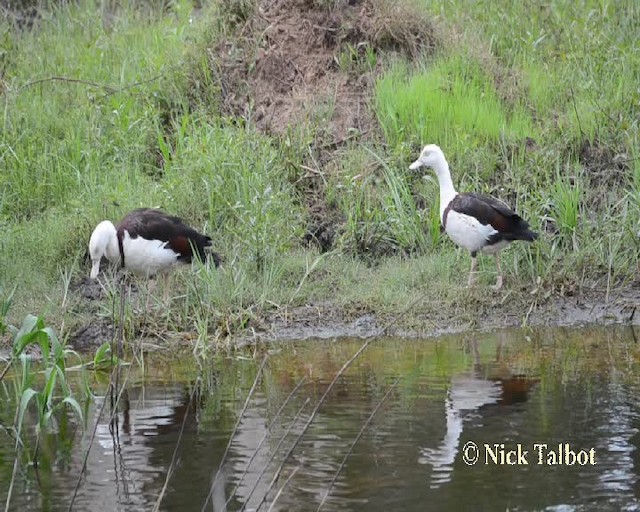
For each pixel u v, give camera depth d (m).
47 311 14.05
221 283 14.36
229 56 18.38
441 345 13.41
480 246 14.33
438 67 18.14
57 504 8.89
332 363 12.70
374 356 12.95
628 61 18.39
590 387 11.58
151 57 18.95
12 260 15.19
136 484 9.27
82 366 12.58
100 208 15.72
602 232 15.44
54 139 17.41
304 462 9.65
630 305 14.55
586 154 16.88
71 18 21.09
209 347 13.48
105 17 21.47
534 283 14.79
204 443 10.16
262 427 10.53
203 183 15.98
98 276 15.10
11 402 11.65
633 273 15.14
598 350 13.08
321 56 18.30
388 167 16.19
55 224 15.63
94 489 9.20
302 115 17.45
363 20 18.50
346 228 15.66
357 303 14.45
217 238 15.45
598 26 19.36
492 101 17.64
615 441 9.98
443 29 18.77
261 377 12.20
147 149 17.31
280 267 14.92
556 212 15.66
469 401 11.15
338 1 18.56
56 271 15.17
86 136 17.36
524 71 18.48
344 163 16.59
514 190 16.08
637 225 15.39
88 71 19.02
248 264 14.92
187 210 15.82
